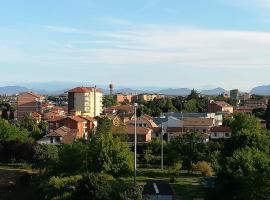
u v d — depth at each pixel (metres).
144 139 117.06
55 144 110.19
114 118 151.50
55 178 57.69
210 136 125.81
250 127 106.38
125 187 49.19
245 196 45.72
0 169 96.25
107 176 56.94
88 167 67.75
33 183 77.56
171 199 56.78
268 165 47.62
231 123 118.31
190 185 70.69
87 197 46.31
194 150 88.81
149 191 58.12
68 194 50.31
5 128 113.50
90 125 148.50
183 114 170.88
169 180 75.06
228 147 75.88
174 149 91.94
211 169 79.50
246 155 52.53
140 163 95.62
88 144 75.31
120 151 68.62
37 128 139.25
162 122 139.25
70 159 69.44
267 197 44.34
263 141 72.44
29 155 102.81
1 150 104.56
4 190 78.12
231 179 51.00
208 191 54.44
